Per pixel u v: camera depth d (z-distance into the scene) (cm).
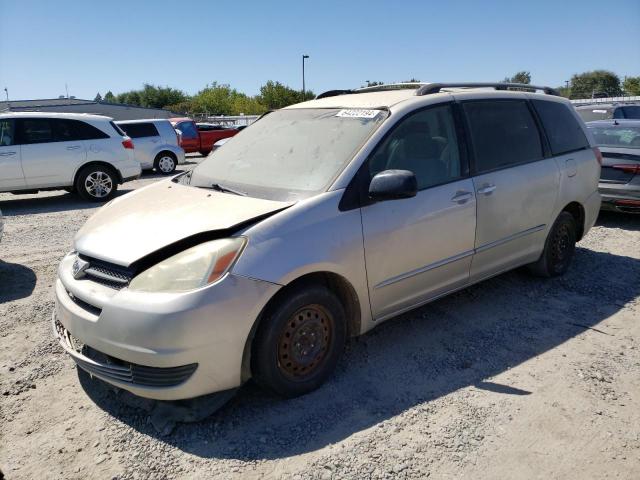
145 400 318
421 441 284
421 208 366
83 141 1065
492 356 374
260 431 294
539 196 462
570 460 270
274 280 293
